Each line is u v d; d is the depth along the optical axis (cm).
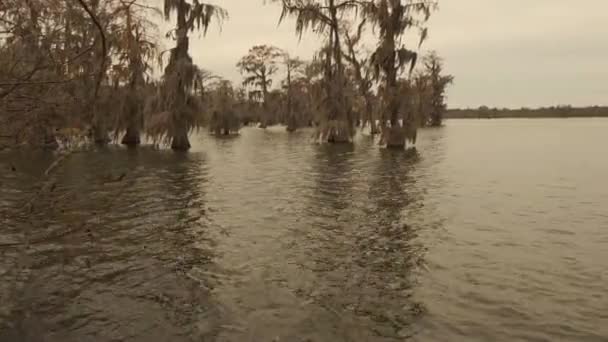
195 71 2502
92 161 1991
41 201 965
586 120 10650
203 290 570
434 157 2233
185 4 2436
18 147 461
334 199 1146
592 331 460
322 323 483
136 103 2741
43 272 620
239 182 1416
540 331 461
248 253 715
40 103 436
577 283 589
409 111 2755
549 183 1404
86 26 455
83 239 764
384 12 2606
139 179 1459
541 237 804
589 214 976
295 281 600
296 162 2009
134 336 455
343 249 738
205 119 2712
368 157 2239
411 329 469
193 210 1010
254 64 6681
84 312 506
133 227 857
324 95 3244
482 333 459
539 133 4734
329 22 3120
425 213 992
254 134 4906
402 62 2658
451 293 561
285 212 998
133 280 598
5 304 523
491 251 726
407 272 634
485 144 3191
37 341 444
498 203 1095
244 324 480
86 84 470
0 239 735
